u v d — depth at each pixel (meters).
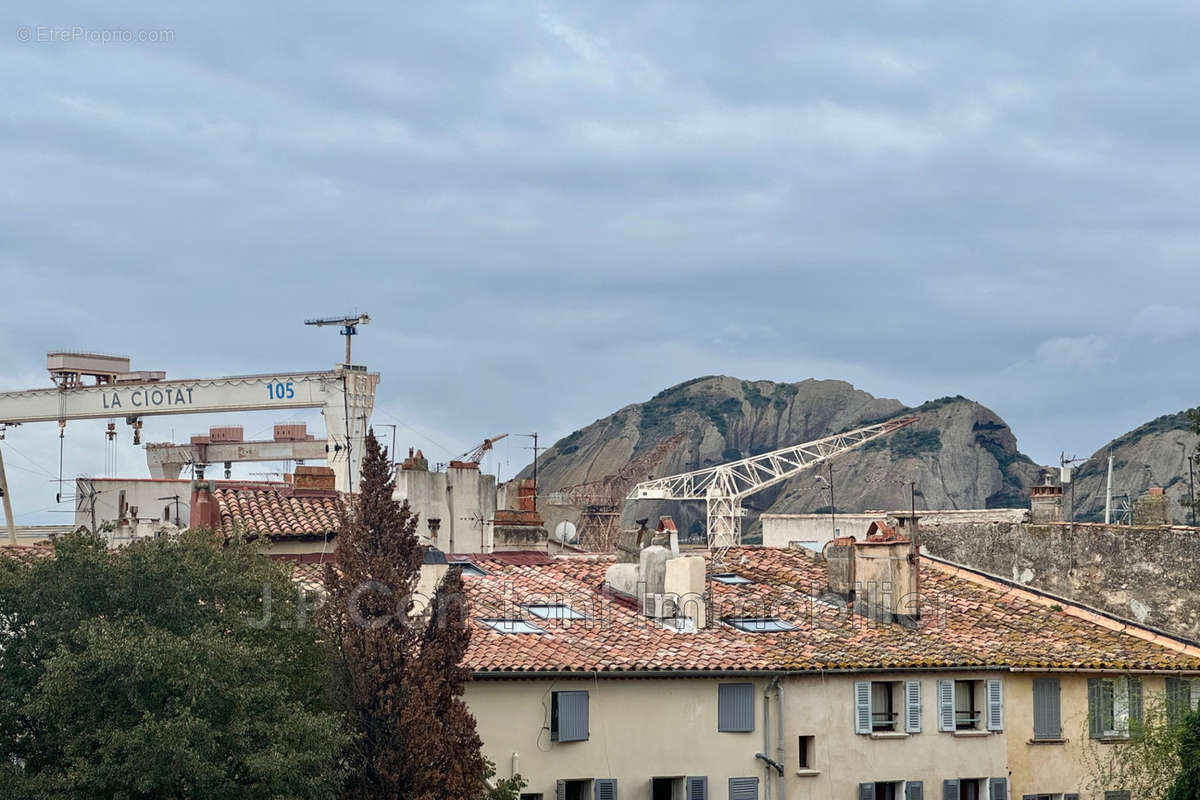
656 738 67.69
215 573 58.28
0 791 51.16
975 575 84.31
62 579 56.00
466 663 64.44
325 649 59.66
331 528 81.31
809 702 70.38
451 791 58.00
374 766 58.28
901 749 71.31
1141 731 71.25
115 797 51.16
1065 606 80.25
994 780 72.06
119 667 52.72
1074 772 73.44
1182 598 83.00
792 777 69.50
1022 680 73.31
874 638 73.56
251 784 53.38
